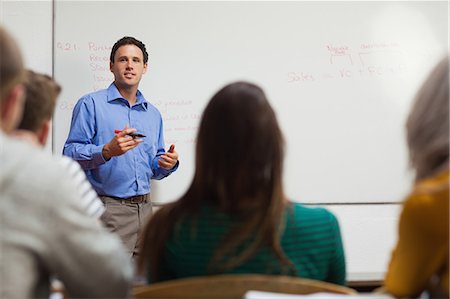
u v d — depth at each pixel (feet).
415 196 3.61
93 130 9.78
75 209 3.42
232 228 3.87
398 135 11.25
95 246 3.47
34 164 3.37
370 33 11.22
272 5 11.04
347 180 11.16
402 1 11.29
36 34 10.57
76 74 10.59
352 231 11.14
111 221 9.63
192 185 4.04
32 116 4.02
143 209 9.94
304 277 4.04
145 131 10.08
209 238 3.90
